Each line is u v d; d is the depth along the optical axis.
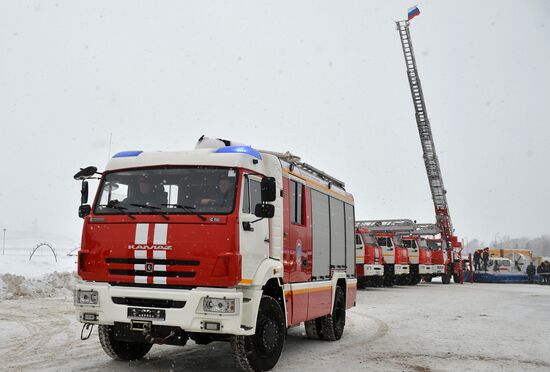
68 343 9.39
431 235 35.06
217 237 6.57
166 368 7.48
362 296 22.58
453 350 9.48
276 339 7.40
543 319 14.52
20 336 10.06
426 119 34.50
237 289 6.77
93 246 7.05
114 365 7.60
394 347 9.72
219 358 8.27
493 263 40.88
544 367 8.10
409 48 34.09
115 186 7.29
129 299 6.75
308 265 9.20
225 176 6.95
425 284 35.38
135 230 6.86
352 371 7.57
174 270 6.60
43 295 17.61
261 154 7.98
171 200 6.98
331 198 10.86
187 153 7.27
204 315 6.38
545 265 37.69
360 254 25.55
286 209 8.29
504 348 9.75
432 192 35.69
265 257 7.33
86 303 6.88
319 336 10.42
